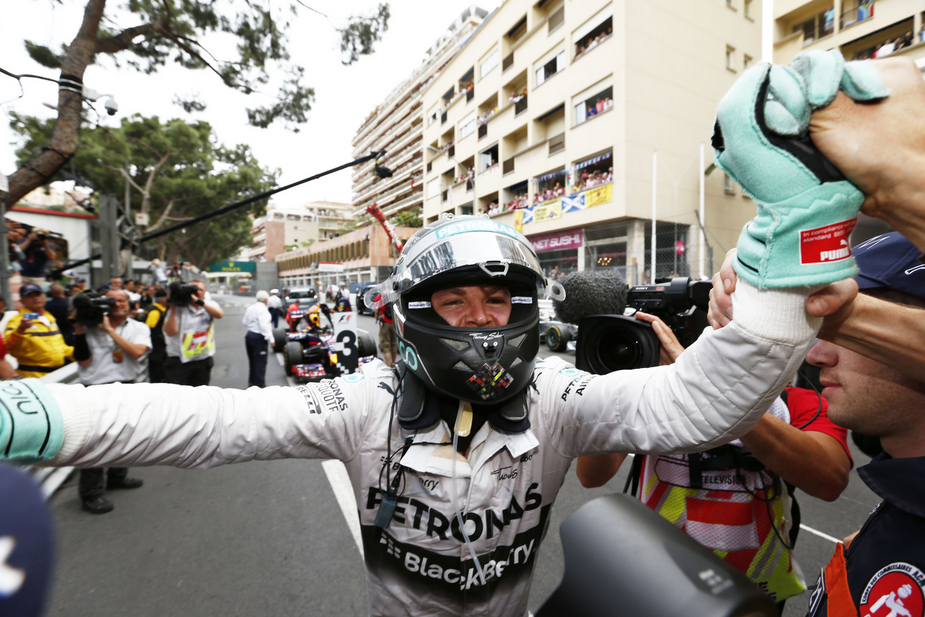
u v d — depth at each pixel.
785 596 1.31
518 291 1.06
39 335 3.96
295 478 3.63
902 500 0.71
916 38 10.50
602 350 1.32
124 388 0.79
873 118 0.51
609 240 15.34
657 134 15.02
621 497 0.62
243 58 8.45
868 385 0.85
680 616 0.44
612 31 14.73
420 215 38.09
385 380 1.03
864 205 0.57
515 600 1.03
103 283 10.03
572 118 16.50
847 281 0.60
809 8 13.02
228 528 2.89
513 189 20.78
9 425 0.61
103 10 6.33
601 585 0.52
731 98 0.58
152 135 18.66
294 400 0.94
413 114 45.50
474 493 0.94
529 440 0.96
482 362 0.89
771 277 0.60
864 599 0.75
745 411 0.70
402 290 0.99
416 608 0.99
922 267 0.77
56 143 6.02
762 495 1.29
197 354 4.98
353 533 2.82
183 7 7.55
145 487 3.50
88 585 2.34
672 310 1.36
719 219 16.39
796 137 0.54
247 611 2.15
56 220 11.59
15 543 0.21
